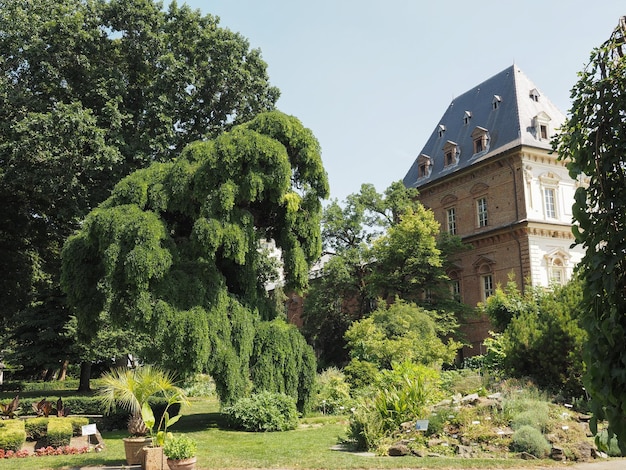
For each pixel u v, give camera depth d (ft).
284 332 63.31
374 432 40.37
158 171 61.21
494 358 68.64
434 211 144.66
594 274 11.62
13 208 92.07
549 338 53.52
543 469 32.48
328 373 82.28
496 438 38.11
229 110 91.09
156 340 53.01
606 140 12.14
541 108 131.95
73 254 60.49
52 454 41.47
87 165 73.46
